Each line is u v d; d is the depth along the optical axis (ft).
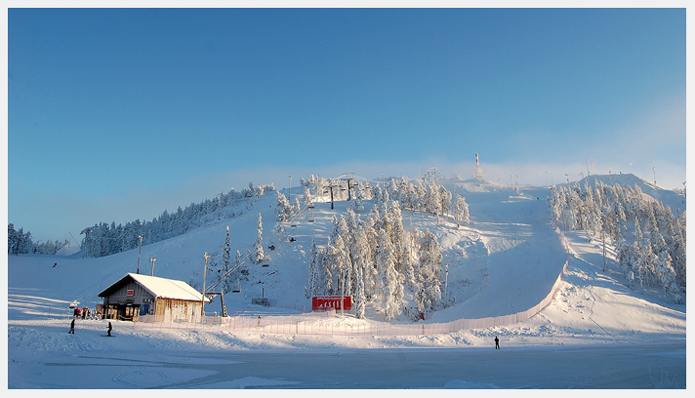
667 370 76.54
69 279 325.42
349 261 259.19
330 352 111.14
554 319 199.00
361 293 227.20
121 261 358.84
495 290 270.05
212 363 82.17
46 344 90.12
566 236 386.32
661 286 278.26
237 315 221.05
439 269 268.21
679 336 177.47
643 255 274.36
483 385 59.77
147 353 93.71
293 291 294.46
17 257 464.65
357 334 155.94
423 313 238.89
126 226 581.12
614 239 383.24
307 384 62.49
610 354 106.93
